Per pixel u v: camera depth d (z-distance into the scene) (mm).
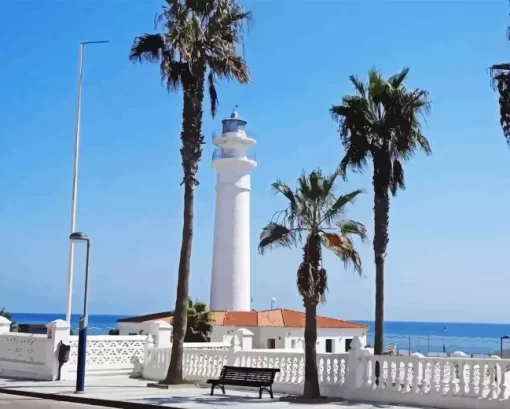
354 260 20359
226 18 24953
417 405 18859
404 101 22922
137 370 28703
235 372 21828
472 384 18016
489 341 101312
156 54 24484
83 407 19203
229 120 46812
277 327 40062
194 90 24484
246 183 46656
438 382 18766
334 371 21016
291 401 19766
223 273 45594
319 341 42219
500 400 17297
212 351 24922
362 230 20531
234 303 45188
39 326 38000
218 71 25109
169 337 29047
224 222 45969
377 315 22625
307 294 20141
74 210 31891
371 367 20141
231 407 18266
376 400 19734
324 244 20203
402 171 23469
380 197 22531
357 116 22609
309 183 20328
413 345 85938
